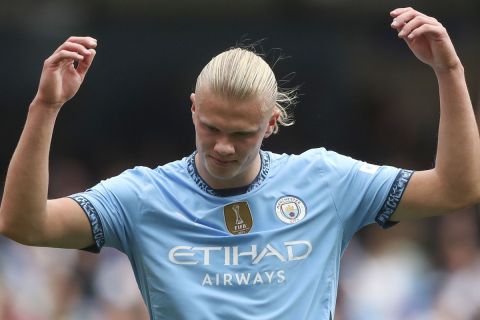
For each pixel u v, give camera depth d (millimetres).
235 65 13562
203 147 13711
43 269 35375
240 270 14055
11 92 44938
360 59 44438
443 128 14109
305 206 14375
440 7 44344
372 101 44688
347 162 14719
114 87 44781
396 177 14453
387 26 44938
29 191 13492
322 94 43000
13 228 13641
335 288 14414
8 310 33375
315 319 14086
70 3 45250
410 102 45750
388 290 33188
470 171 14078
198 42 43969
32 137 13492
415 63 45531
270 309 13969
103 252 35125
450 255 32969
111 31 44562
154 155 45156
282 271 14086
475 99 44031
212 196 14312
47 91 13453
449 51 13875
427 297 32688
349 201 14484
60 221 13828
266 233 14172
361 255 36312
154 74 44406
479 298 31875
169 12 44812
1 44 44844
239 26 43500
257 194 14352
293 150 41938
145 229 14242
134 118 45000
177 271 14078
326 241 14336
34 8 45188
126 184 14328
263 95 13578
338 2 44469
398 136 45219
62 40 44906
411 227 36562
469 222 33375
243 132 13539
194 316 13922
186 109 44531
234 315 13898
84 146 45469
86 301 34906
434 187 14219
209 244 14148
